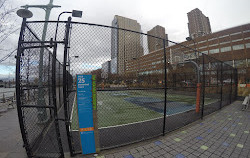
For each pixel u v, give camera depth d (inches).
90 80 98.2
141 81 142.7
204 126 164.1
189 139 127.3
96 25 106.7
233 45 1317.7
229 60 1321.4
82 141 96.7
